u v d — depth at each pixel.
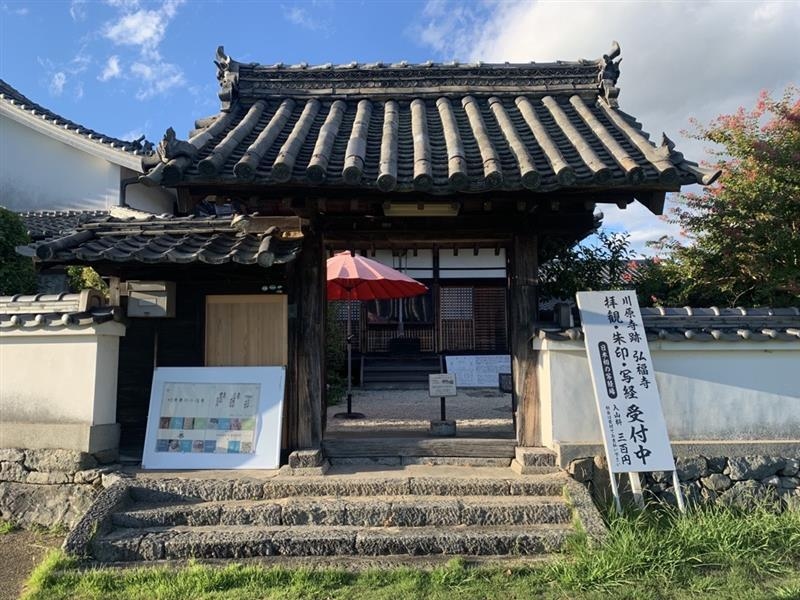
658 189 4.43
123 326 5.47
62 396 5.14
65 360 5.18
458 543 4.04
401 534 4.12
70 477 4.97
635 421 4.78
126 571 3.81
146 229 5.82
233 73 5.96
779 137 7.62
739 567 3.86
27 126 13.88
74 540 4.02
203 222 5.87
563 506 4.37
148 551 4.01
